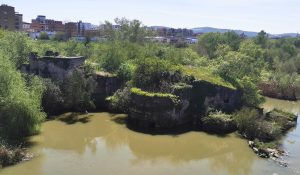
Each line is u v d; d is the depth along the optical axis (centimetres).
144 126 4972
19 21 15138
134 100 5025
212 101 5362
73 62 5625
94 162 3675
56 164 3550
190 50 8875
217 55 8556
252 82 6084
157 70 5388
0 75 3869
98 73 5938
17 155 3550
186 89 5138
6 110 3816
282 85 8400
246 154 4150
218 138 4684
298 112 6881
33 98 4272
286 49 13338
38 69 5594
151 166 3684
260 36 14375
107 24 12081
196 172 3591
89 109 5697
